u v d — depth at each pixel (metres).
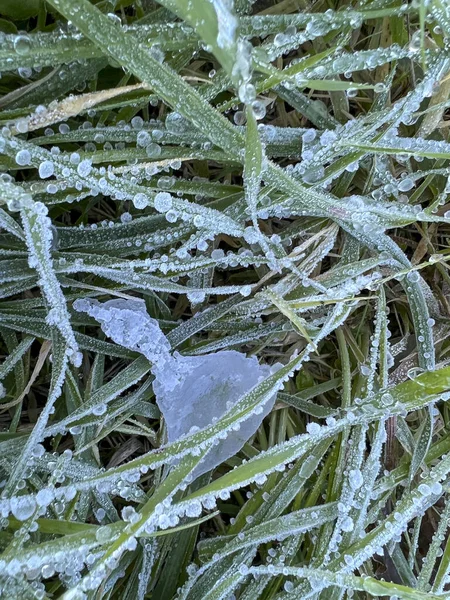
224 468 0.10
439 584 0.09
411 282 0.10
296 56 0.10
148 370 0.09
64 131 0.09
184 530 0.10
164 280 0.09
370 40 0.10
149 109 0.10
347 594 0.10
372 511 0.10
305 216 0.10
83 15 0.06
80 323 0.09
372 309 0.11
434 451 0.10
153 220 0.09
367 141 0.09
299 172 0.09
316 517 0.09
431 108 0.09
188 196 0.10
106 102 0.08
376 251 0.10
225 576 0.09
